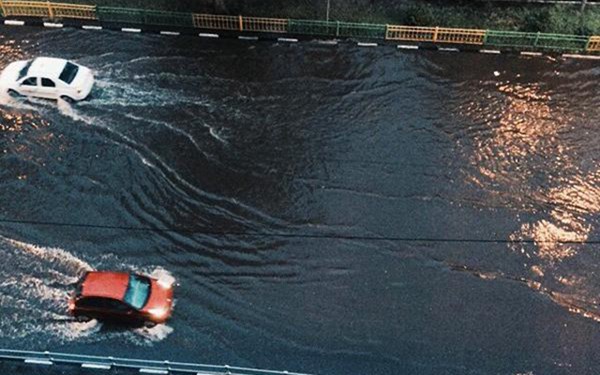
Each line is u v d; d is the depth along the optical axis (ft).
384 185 96.84
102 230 89.20
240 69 112.88
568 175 100.07
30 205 91.50
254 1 122.62
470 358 78.48
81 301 77.51
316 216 92.48
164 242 88.28
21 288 82.43
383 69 114.52
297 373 74.49
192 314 80.84
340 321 81.35
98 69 111.04
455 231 91.91
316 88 110.52
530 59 118.01
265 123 104.27
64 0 122.42
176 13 117.50
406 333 80.53
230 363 76.69
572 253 90.22
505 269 87.97
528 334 81.15
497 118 107.86
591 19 122.21
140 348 77.30
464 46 119.44
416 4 124.98
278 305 82.53
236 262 86.69
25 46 114.52
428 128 105.40
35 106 104.17
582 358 79.00
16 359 75.15
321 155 100.27
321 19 122.01
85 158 97.60
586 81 114.83
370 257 88.38
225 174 96.78
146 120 103.45
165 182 95.25
